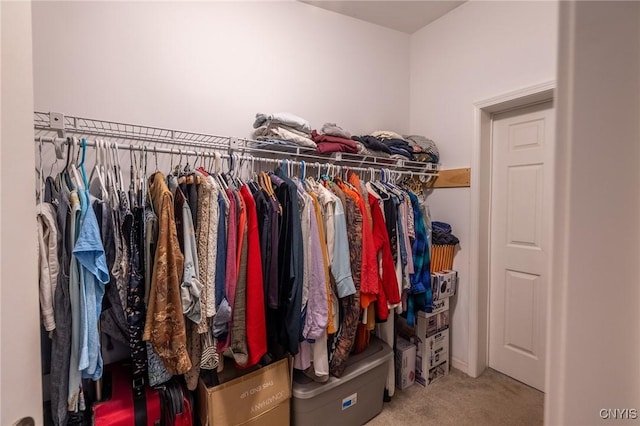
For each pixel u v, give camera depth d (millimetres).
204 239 1183
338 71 2207
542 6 1736
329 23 2164
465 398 1870
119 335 1163
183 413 1212
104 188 1119
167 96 1595
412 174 2221
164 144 1587
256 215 1272
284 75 1968
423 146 2268
